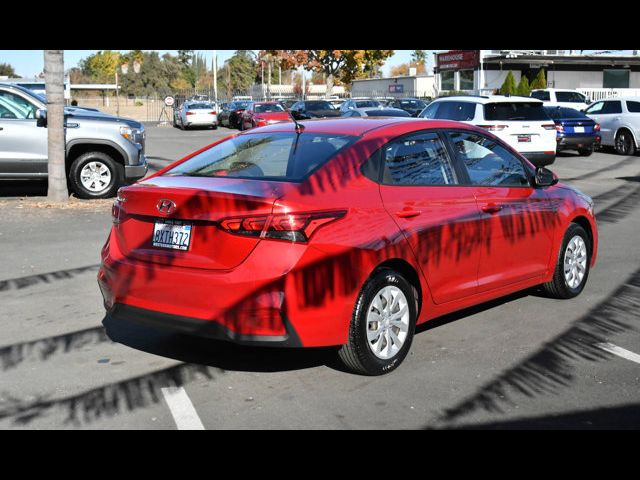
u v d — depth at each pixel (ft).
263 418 13.65
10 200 40.32
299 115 19.07
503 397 14.61
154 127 143.02
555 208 20.86
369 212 15.30
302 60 191.11
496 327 19.29
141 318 15.38
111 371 16.01
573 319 20.01
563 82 160.86
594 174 56.85
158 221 15.20
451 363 16.56
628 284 23.84
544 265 20.75
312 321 14.28
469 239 17.67
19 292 22.29
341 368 16.21
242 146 17.47
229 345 17.76
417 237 16.15
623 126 74.38
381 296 15.53
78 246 28.86
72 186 41.37
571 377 15.71
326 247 14.32
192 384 15.29
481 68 156.46
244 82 404.16
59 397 14.58
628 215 37.78
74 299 21.61
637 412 13.92
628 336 18.56
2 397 14.56
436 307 17.22
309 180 14.89
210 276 14.24
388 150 16.47
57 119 38.83
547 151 54.54
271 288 13.91
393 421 13.52
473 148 18.81
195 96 221.66
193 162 17.47
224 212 14.21
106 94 248.32
